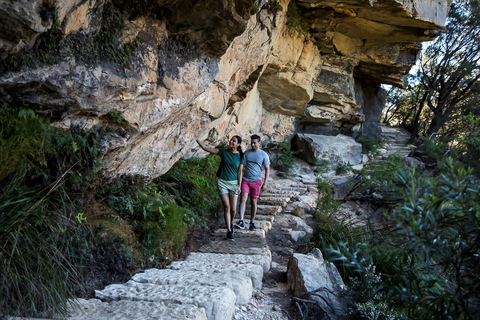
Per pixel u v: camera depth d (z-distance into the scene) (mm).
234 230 6336
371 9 8227
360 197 10375
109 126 3752
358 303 3625
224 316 3045
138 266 3922
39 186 3035
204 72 4535
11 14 2188
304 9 8320
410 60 12133
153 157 4914
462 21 17453
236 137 5520
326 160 12258
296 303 3676
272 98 11125
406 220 2438
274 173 12078
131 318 2604
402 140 19281
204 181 6848
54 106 2959
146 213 4613
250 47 6055
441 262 2625
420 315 2688
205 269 4219
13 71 2500
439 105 18969
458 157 11664
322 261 4426
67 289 2773
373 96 16266
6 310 2219
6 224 2482
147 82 3596
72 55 2816
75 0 2541
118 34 3197
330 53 10969
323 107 12945
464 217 2457
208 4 3580
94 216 3811
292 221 7562
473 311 2641
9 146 2504
